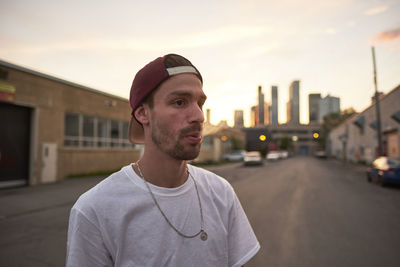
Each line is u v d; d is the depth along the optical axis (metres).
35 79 9.66
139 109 0.67
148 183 0.67
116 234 0.61
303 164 30.48
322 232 4.48
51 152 10.18
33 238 4.14
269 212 5.99
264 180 13.11
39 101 9.81
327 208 6.44
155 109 0.62
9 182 9.00
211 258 0.68
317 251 3.62
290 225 4.91
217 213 0.74
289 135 87.38
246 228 0.83
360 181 12.75
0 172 8.78
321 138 62.91
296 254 3.52
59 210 5.98
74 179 10.78
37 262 3.30
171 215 0.65
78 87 11.70
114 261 0.62
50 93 10.27
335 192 9.10
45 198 7.20
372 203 7.11
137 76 0.66
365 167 24.30
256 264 3.22
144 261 0.61
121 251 0.61
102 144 13.43
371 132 25.16
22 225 4.84
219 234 0.72
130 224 0.63
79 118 12.05
